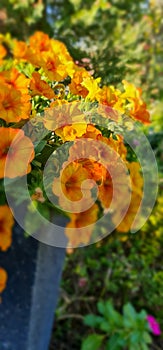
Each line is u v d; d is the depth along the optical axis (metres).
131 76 0.57
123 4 1.09
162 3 1.20
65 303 0.92
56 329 0.91
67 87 0.41
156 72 1.06
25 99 0.37
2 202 0.40
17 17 0.91
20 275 0.55
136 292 0.98
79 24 0.91
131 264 0.98
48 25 0.91
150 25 1.14
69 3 0.96
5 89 0.36
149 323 0.85
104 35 0.95
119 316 0.84
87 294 0.96
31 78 0.39
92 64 0.47
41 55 0.42
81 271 0.92
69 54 0.48
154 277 0.97
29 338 0.57
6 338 0.57
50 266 0.56
